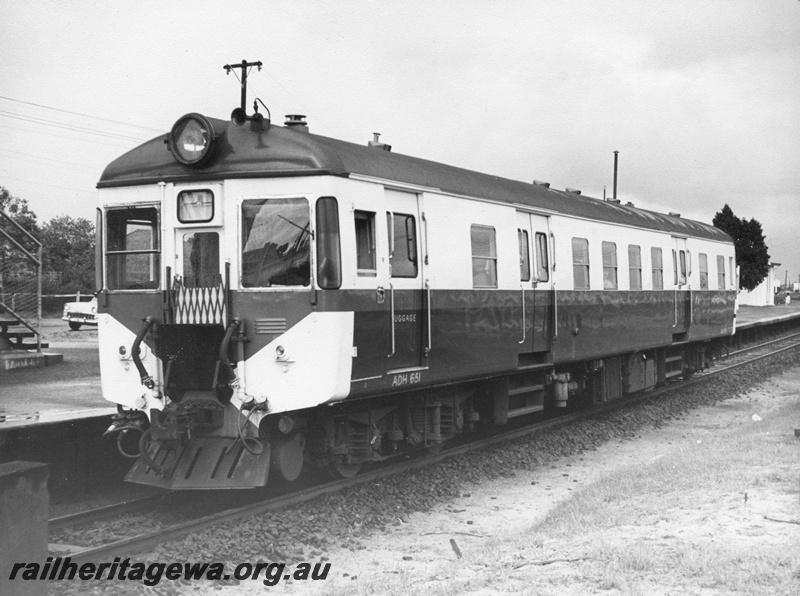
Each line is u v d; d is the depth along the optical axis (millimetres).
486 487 11078
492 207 12164
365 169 9438
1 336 17672
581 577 6133
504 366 12375
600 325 15469
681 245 19797
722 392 20797
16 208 38188
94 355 19734
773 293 72250
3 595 4477
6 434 8883
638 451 13828
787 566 6047
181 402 8984
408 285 10203
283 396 8734
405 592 6367
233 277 8930
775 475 9047
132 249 9500
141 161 9414
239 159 8961
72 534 7977
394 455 10898
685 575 6000
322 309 8672
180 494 9664
